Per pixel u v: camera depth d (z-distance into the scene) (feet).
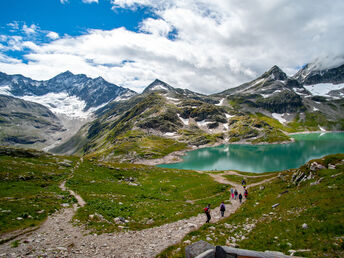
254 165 534.37
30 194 113.50
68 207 100.22
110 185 177.58
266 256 16.70
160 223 87.81
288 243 44.65
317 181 100.37
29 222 73.46
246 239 55.26
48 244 57.41
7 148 216.54
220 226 74.33
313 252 36.88
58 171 191.72
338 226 44.91
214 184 220.02
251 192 161.38
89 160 276.21
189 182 237.66
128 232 72.84
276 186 144.36
